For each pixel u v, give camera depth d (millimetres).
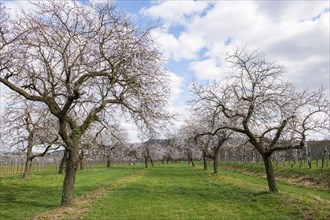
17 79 21219
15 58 19656
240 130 25516
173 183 36344
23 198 25188
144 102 21562
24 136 39812
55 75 22156
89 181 40031
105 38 19938
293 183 35062
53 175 49281
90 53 20703
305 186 32438
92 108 22875
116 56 20484
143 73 21188
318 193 27578
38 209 20047
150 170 68125
